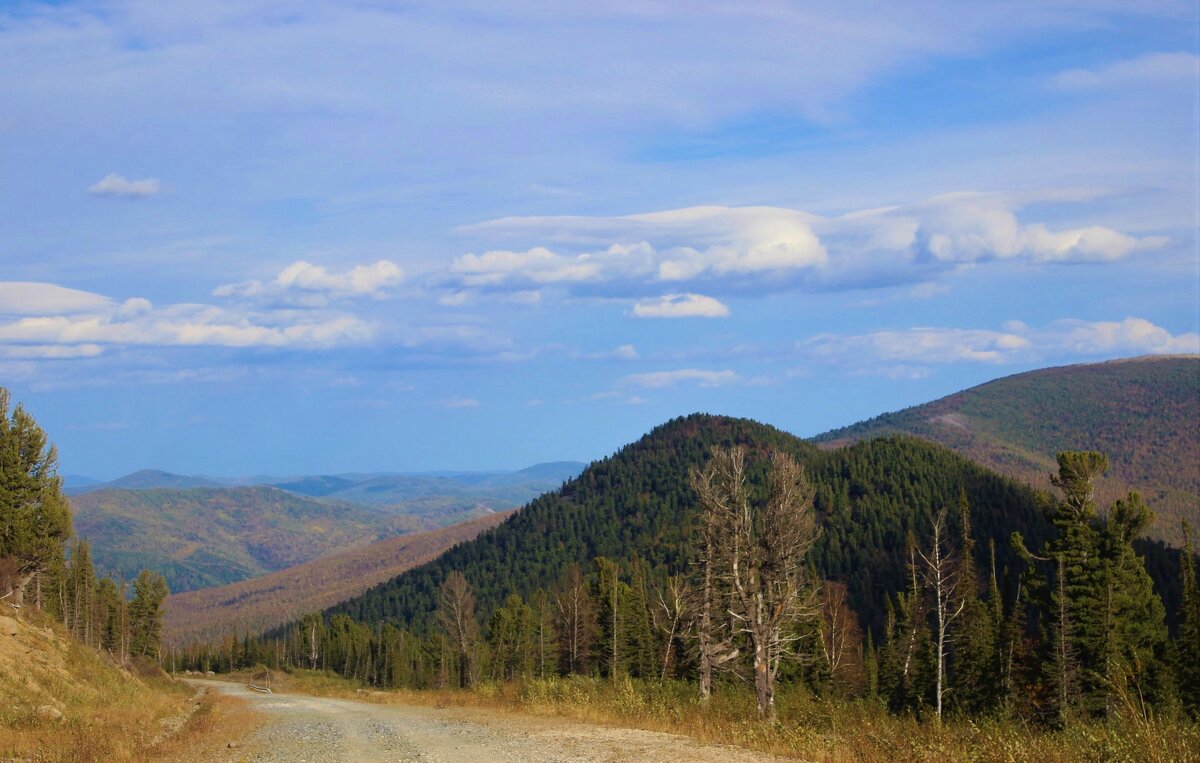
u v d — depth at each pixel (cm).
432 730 2827
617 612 7644
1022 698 4588
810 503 4188
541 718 3145
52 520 5484
